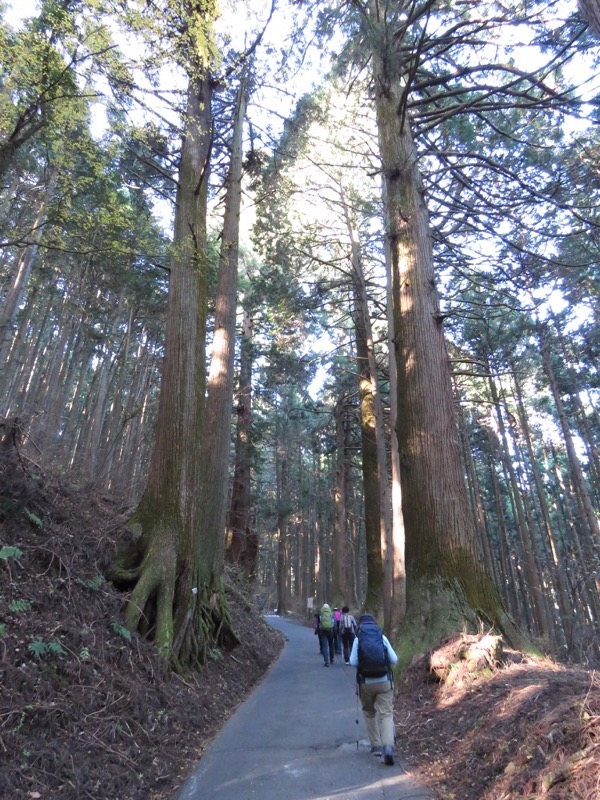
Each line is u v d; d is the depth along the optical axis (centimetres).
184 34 639
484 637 669
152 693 606
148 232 1020
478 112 1051
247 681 960
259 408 3033
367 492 2028
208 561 989
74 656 543
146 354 2841
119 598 725
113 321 2169
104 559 780
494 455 3069
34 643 496
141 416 2653
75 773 400
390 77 1064
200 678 779
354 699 816
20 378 2050
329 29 1029
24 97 598
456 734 505
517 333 2145
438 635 733
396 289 1009
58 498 827
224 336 1235
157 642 721
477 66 1004
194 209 1084
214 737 601
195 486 907
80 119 650
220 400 1173
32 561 644
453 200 1212
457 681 634
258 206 1697
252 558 2330
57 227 812
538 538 3791
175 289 1021
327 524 4662
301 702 797
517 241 1345
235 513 2286
